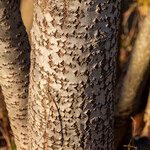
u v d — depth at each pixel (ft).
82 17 3.32
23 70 4.74
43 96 3.71
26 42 4.63
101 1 3.30
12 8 4.31
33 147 4.12
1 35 4.42
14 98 4.93
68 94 3.62
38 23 3.48
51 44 3.46
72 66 3.50
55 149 3.95
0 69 4.74
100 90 3.67
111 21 3.43
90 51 3.46
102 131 3.94
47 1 3.34
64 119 3.76
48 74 3.59
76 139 3.87
